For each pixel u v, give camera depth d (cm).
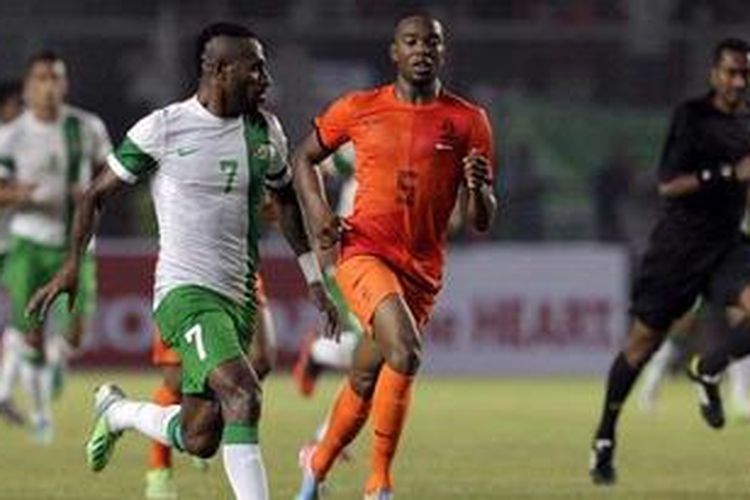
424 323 3155
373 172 3105
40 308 2838
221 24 2797
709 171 3791
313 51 7750
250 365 2770
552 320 7431
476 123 3116
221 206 2791
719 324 6888
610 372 3838
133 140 2791
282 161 2870
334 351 4906
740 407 5556
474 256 7425
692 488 3725
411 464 4156
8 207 4928
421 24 3103
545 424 5234
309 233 3108
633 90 7856
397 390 2984
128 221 7575
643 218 7812
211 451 2850
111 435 3062
